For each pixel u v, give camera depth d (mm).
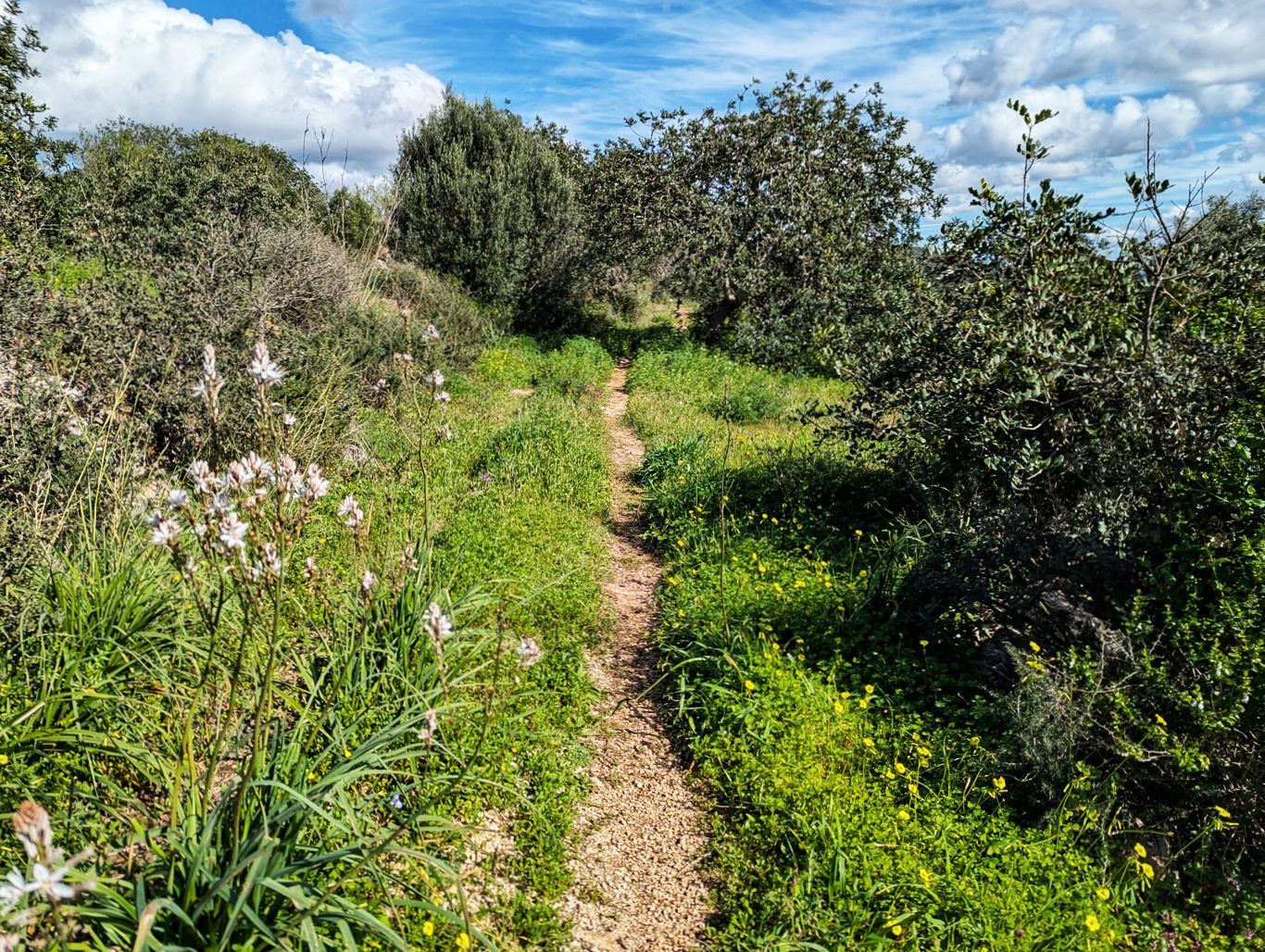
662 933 3438
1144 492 5199
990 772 4352
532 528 7719
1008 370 6688
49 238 7887
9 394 5391
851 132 22609
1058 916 3463
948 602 5680
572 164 32031
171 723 3676
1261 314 5582
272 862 2662
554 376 16750
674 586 6918
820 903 3475
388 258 19328
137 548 4523
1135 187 5746
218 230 9969
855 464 9188
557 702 4891
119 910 2424
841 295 19875
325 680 4309
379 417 10180
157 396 6352
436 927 3109
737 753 4527
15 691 3666
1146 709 4488
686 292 23688
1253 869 3957
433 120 24547
